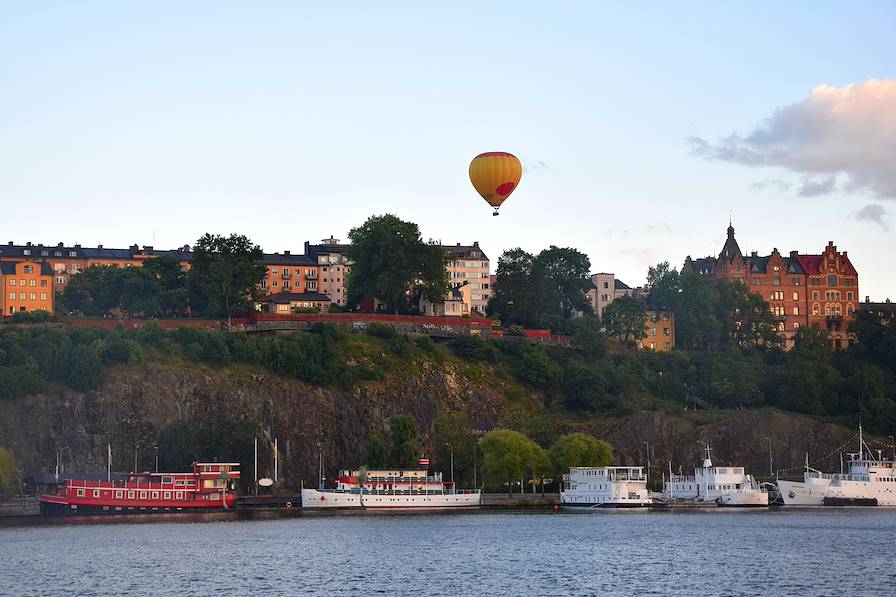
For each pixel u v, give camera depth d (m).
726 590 185.38
